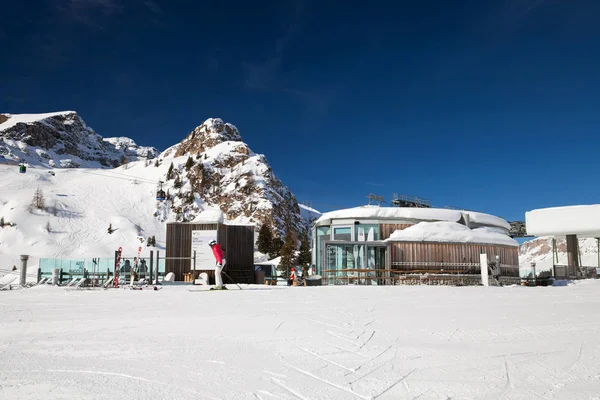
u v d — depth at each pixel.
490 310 9.27
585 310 9.29
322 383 3.89
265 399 3.46
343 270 25.20
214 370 4.30
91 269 28.12
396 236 27.34
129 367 4.41
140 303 11.01
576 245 35.78
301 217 170.00
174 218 136.12
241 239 29.86
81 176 156.88
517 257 30.88
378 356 4.94
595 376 4.18
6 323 7.36
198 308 9.66
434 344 5.61
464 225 30.62
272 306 10.08
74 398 3.45
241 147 177.25
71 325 7.11
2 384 3.82
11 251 89.94
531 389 3.76
